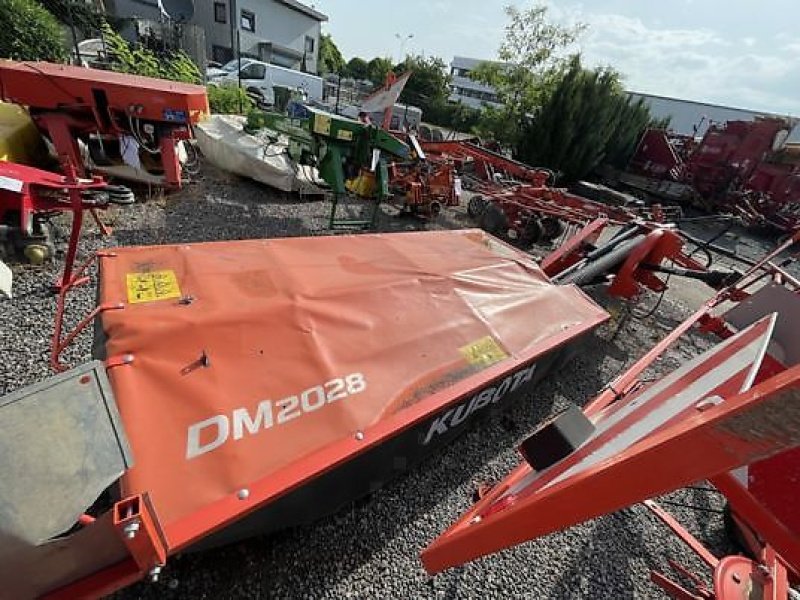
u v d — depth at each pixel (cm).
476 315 223
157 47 910
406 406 160
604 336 407
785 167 1082
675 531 196
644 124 1526
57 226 362
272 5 1958
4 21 625
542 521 95
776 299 198
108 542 83
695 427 68
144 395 131
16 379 211
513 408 282
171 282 175
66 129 402
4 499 75
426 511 201
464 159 746
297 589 160
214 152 557
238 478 120
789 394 56
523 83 1570
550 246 625
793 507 118
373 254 251
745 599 148
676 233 395
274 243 232
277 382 149
